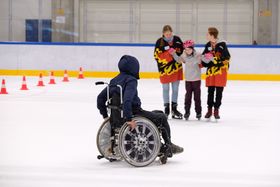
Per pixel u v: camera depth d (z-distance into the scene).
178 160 6.98
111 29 25.28
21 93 15.55
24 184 5.70
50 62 21.64
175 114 11.06
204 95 15.51
